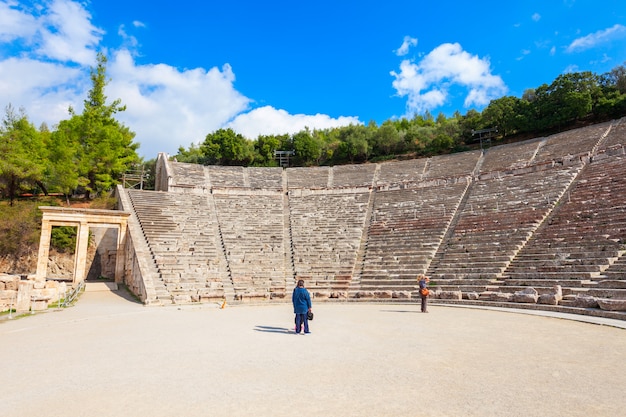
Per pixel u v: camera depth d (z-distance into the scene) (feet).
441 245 97.71
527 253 77.82
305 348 35.32
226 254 104.37
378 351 33.63
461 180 133.08
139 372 27.66
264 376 26.23
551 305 58.23
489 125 197.47
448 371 26.81
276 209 134.82
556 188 100.32
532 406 19.80
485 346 34.94
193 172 156.56
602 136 122.11
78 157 153.48
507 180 120.16
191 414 19.43
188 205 126.72
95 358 32.22
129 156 171.83
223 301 82.33
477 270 80.18
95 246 128.67
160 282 86.22
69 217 102.06
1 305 65.10
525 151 139.03
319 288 92.53
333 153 236.63
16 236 118.21
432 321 51.31
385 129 227.20
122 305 76.95
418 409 19.65
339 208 134.10
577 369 26.66
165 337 42.06
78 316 60.08
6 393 23.20
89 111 156.66
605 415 18.48
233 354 33.17
